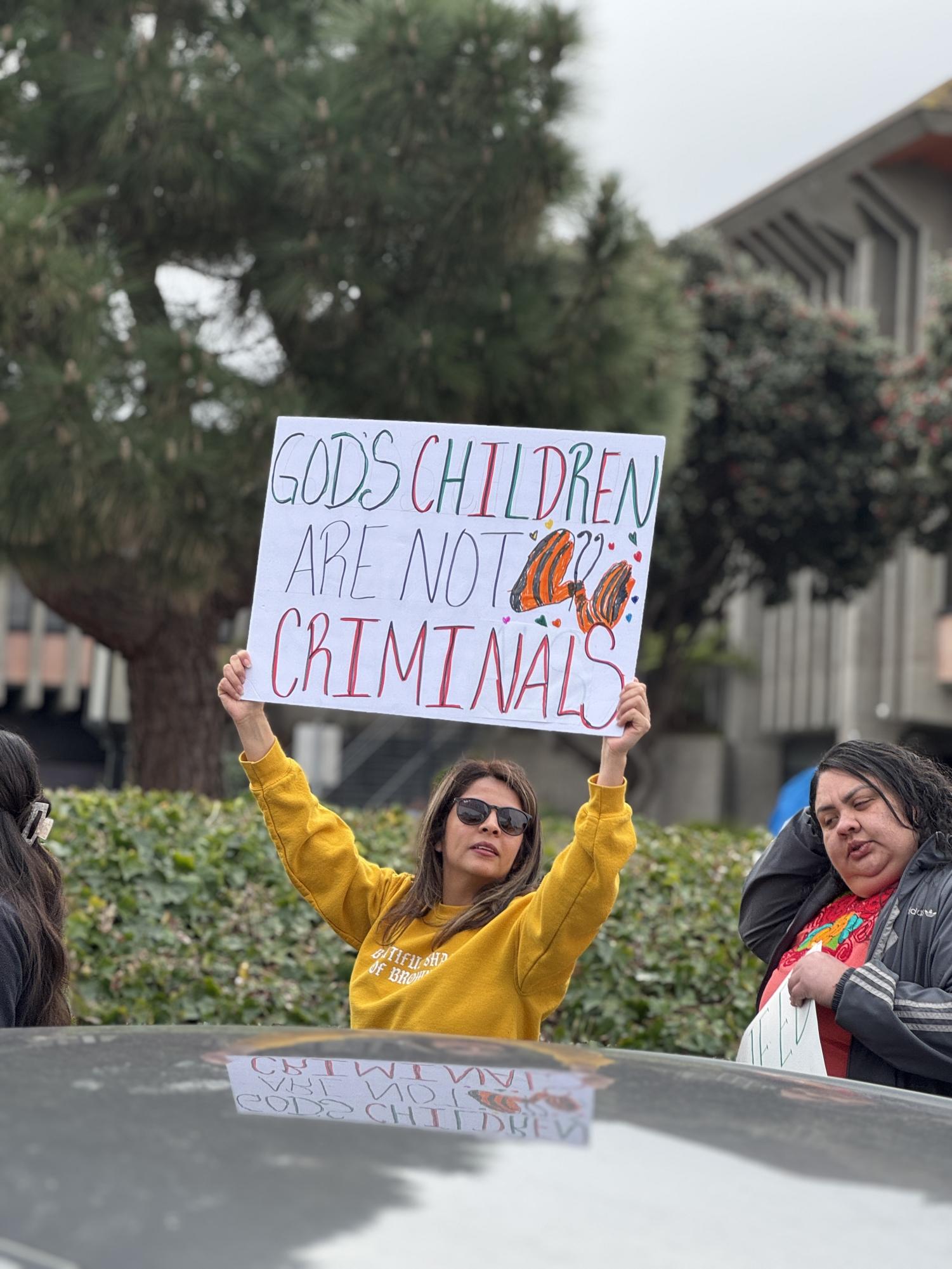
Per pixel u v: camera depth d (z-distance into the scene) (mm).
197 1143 1123
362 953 2801
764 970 4578
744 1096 1436
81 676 21062
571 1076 1432
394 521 2795
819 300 24875
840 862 2598
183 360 6684
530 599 2707
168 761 8547
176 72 7371
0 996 2463
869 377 18984
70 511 6418
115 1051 1424
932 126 20922
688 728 27297
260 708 2828
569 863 2545
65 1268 930
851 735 22609
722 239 23250
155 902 4316
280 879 4543
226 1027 1610
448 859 2764
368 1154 1123
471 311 7602
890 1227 1096
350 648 2773
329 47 7957
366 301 7559
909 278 22500
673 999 4488
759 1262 1010
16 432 6418
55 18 7691
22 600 21062
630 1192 1100
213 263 8094
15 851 2650
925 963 2436
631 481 2695
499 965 2633
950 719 22016
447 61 7223
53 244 6684
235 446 6754
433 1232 992
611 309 7641
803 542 19703
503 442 2768
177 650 8477
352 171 7215
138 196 7516
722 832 6168
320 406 7242
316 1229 980
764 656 26891
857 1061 2457
